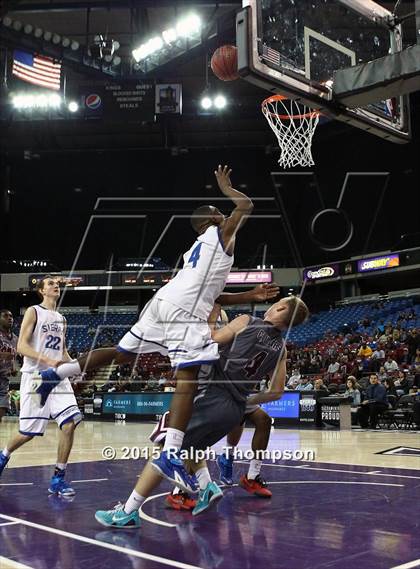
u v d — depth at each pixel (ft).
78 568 6.32
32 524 8.55
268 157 64.13
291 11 14.35
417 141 57.52
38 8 46.03
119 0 46.03
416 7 13.98
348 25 15.74
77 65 50.34
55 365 10.39
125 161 66.44
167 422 8.45
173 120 58.85
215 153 65.21
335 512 9.34
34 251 66.85
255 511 9.48
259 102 60.23
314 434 27.66
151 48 47.83
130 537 7.75
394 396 33.24
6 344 16.19
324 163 62.54
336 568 6.26
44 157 65.98
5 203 65.87
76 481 12.86
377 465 15.57
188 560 6.63
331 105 14.87
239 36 13.56
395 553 6.86
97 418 39.96
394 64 13.41
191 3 45.62
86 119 54.19
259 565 6.40
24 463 16.48
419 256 55.01
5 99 55.72
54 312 12.10
